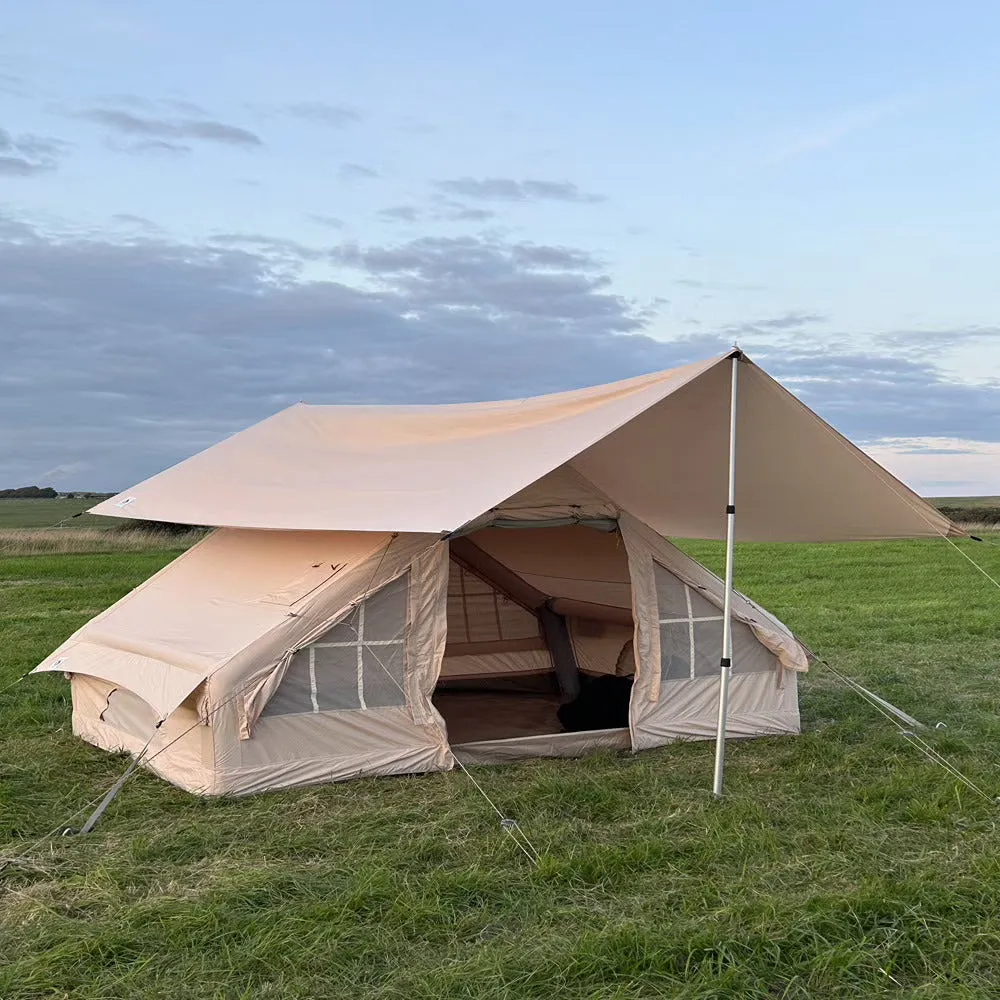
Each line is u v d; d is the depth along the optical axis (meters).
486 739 7.73
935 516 7.05
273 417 9.35
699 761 6.72
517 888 4.47
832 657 10.88
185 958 3.82
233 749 5.98
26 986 3.60
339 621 6.27
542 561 9.17
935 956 3.86
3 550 25.72
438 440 7.63
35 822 5.54
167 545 27.70
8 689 9.19
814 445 6.71
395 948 3.89
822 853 4.91
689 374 6.02
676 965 3.76
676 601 7.24
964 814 5.51
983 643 11.71
